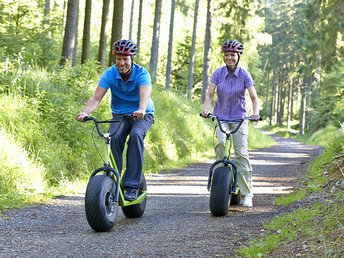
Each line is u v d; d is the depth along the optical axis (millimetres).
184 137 20516
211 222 6363
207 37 35156
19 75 11500
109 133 6031
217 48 41000
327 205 6309
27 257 4609
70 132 11141
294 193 8578
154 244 5145
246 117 7043
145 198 6906
